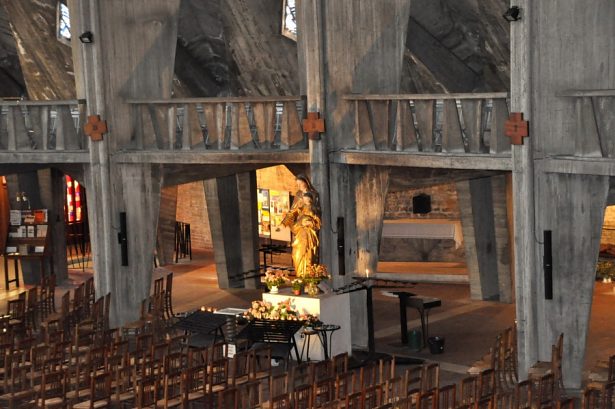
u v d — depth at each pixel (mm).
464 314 30047
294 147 26844
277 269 27359
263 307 24469
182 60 32281
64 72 34531
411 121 25188
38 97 35688
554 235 22375
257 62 31781
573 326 22531
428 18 27547
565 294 22500
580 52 22172
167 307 28906
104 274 28750
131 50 28516
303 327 24828
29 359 22734
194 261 40656
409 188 26922
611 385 17891
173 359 21016
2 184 41188
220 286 34906
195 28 31297
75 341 23672
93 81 28141
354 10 26141
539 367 21531
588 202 22250
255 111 27281
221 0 30500
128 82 28516
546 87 22094
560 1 21984
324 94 25922
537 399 18469
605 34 22203
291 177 38594
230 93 33094
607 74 22312
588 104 21578
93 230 28719
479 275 31625
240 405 19875
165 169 28703
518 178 22312
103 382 20406
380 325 29062
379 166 26562
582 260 22406
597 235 22328
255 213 34500
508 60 27688
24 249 35250
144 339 22656
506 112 23156
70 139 28812
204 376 20125
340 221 26219
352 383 19594
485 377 18875
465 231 31469
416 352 26188
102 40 28016
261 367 24453
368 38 26391
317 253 25672
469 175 26703
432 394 17656
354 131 26219
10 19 33719
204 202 43531
